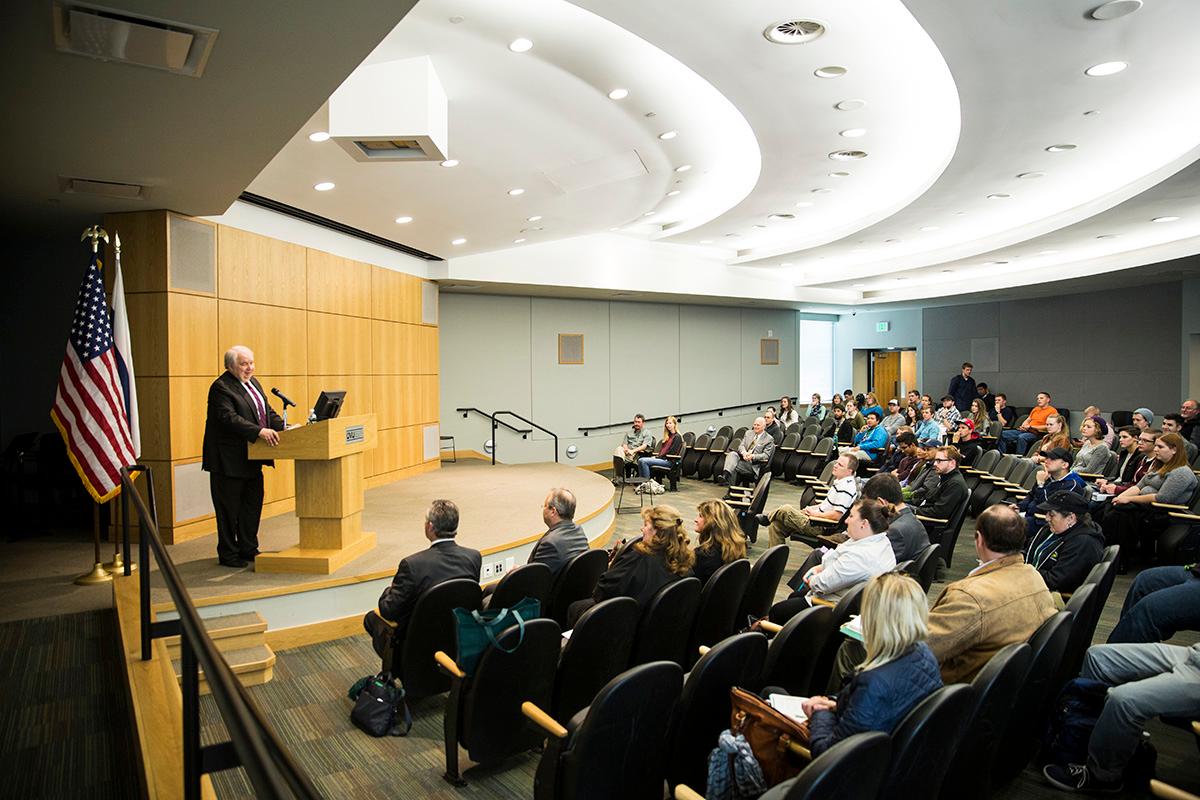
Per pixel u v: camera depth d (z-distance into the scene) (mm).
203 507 6121
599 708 2199
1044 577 4383
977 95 5137
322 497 5137
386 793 3014
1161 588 3902
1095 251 11164
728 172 8352
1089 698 3059
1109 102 5363
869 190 8898
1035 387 15008
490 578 5707
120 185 4996
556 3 4027
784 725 2299
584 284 11789
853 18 4328
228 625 4324
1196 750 3295
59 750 2818
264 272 6996
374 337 9094
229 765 1593
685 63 4723
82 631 3938
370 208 7262
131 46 2951
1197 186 6891
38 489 6199
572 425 13555
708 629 3826
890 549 4027
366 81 4488
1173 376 12828
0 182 4902
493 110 5211
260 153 4348
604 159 6496
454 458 12094
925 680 2232
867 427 12312
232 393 4965
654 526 3656
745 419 16625
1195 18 4039
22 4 2623
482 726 2953
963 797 2424
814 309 17281
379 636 3768
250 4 2664
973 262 11906
